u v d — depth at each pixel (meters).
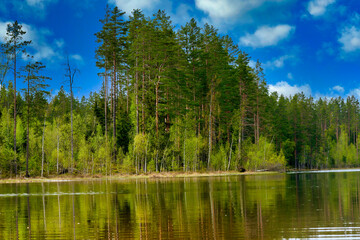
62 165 56.50
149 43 62.78
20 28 52.44
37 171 55.47
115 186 35.28
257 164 71.38
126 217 16.11
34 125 64.88
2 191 31.25
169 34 70.12
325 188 30.33
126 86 78.69
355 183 36.41
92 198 24.25
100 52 65.88
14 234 12.88
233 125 72.62
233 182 39.66
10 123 59.34
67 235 12.55
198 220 15.08
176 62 67.38
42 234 12.79
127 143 66.25
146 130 61.41
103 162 55.38
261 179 46.09
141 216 16.31
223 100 75.69
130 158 57.25
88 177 51.53
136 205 20.19
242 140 74.19
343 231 12.65
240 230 12.95
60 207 19.89
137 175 53.56
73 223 14.84
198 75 73.12
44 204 21.42
